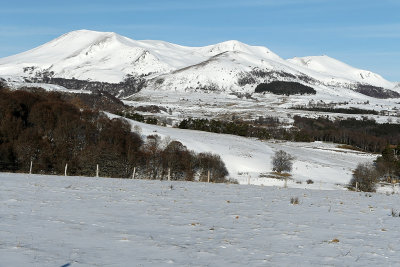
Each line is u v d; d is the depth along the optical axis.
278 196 25.61
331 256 10.96
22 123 71.00
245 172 86.06
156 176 71.25
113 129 79.81
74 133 72.25
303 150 126.12
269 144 126.75
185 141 99.69
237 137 130.38
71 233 11.91
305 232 13.98
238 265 9.69
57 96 108.44
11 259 9.02
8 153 61.19
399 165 92.31
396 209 21.80
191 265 9.47
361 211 20.23
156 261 9.63
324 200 24.83
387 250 11.90
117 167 66.56
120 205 17.70
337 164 105.19
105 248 10.57
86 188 23.67
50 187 22.92
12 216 13.74
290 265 9.91
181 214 16.30
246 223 15.11
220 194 24.88
